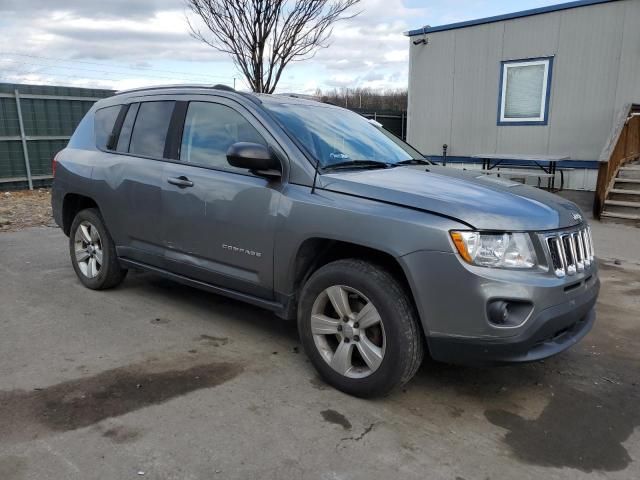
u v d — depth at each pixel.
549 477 2.63
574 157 12.59
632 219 9.06
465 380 3.62
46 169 13.30
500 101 13.41
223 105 4.07
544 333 2.95
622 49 11.52
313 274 3.41
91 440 2.81
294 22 9.64
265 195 3.61
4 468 2.58
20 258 6.53
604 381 3.67
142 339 4.13
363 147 4.10
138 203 4.47
